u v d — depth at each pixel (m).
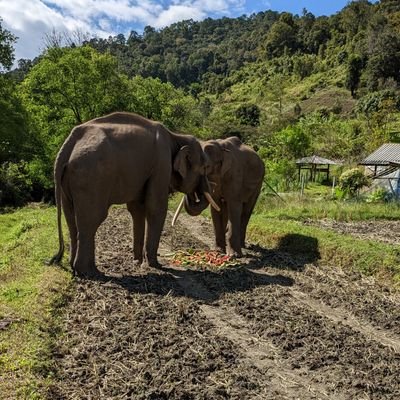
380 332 7.09
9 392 4.62
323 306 8.12
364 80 83.12
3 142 29.88
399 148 32.88
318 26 122.94
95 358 5.54
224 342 6.26
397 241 13.18
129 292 7.94
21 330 5.98
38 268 9.06
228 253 11.54
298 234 12.54
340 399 5.05
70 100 32.19
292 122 64.81
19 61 62.75
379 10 114.19
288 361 5.90
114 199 8.90
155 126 9.59
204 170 10.42
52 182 32.31
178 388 5.02
